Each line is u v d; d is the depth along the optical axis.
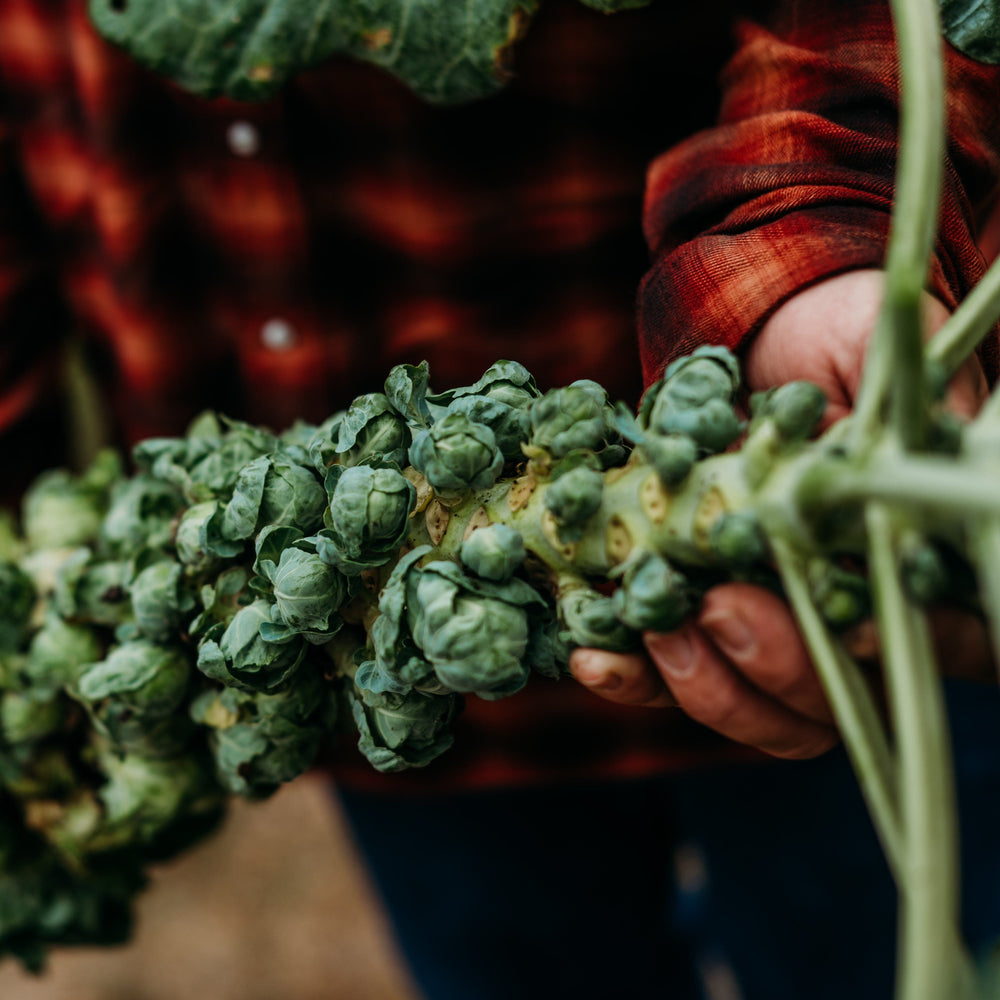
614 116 0.64
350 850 1.50
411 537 0.46
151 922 1.43
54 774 0.57
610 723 0.76
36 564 0.58
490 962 0.97
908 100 0.40
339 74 0.64
